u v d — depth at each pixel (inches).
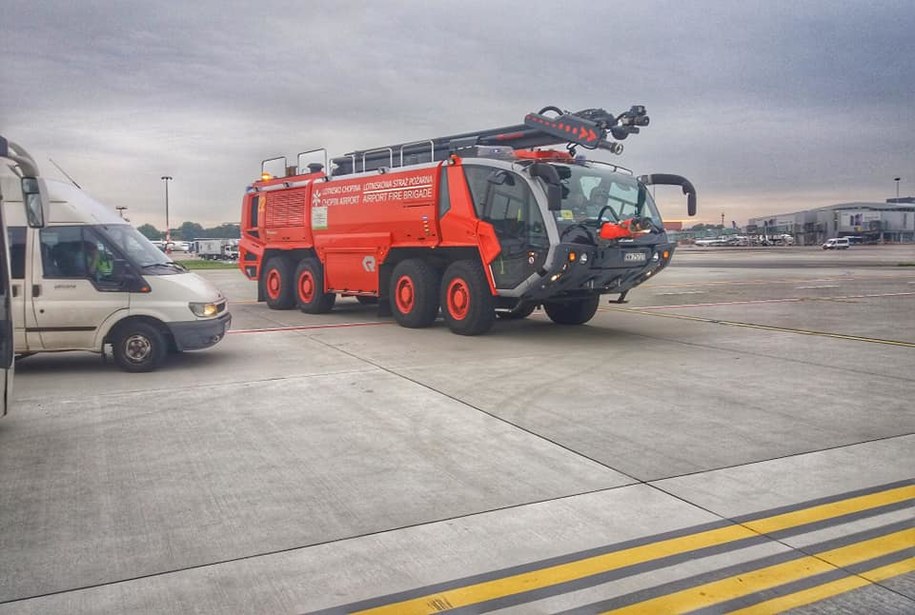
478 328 443.8
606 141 445.4
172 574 136.6
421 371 332.8
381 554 144.6
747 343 416.2
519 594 128.4
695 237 4409.5
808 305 641.6
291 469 197.0
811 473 191.5
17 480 188.9
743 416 250.7
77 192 342.0
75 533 155.7
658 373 326.6
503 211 416.2
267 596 128.2
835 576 134.5
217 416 253.0
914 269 1275.8
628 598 127.0
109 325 325.1
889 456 205.9
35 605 125.1
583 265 394.9
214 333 340.8
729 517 162.1
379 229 501.7
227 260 2374.5
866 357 367.2
